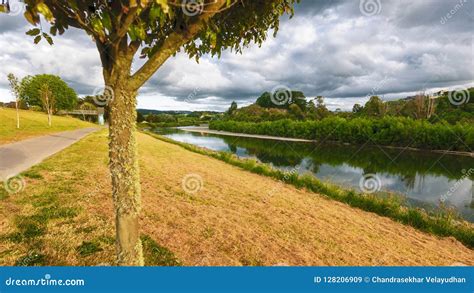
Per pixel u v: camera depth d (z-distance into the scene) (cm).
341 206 839
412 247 550
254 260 432
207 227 542
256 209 699
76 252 398
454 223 727
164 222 546
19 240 416
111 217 532
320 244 514
